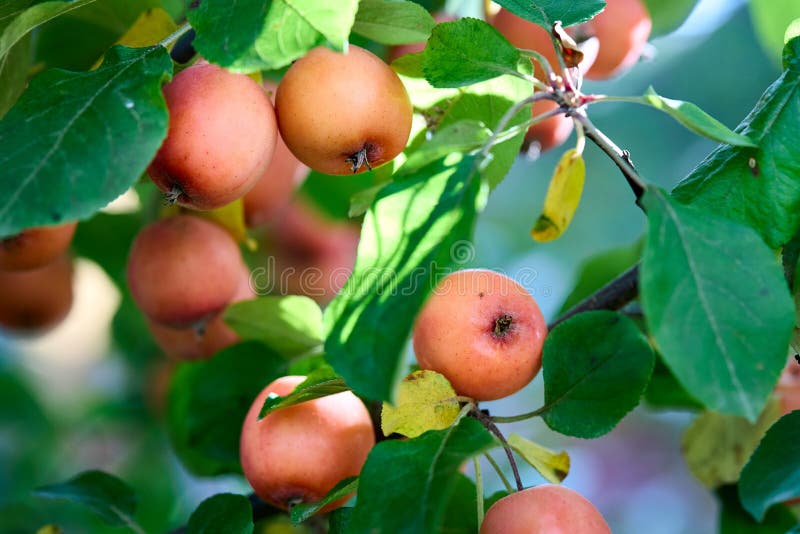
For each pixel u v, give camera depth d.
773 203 0.42
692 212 0.40
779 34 0.58
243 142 0.41
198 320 0.51
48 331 0.60
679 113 0.41
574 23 0.43
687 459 0.51
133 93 0.40
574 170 0.42
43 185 0.38
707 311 0.38
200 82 0.41
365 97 0.42
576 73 0.42
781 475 0.41
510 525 0.40
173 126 0.41
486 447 0.39
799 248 0.43
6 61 0.44
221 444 0.50
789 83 0.43
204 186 0.41
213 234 0.51
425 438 0.39
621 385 0.41
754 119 0.43
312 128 0.42
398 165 0.46
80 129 0.39
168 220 0.51
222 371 0.49
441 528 0.45
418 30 0.44
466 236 0.39
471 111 0.45
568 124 0.51
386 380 0.37
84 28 0.48
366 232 0.39
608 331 0.41
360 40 0.52
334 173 0.43
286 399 0.42
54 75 0.40
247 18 0.40
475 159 0.40
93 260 0.59
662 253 0.39
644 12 0.50
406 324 0.38
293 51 0.40
